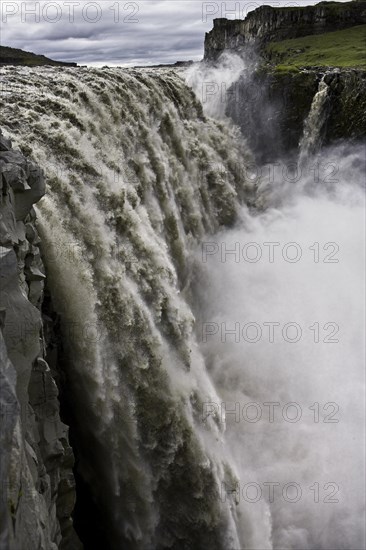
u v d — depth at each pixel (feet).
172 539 67.72
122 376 63.16
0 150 42.98
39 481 36.45
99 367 57.31
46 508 35.42
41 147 66.28
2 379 24.63
